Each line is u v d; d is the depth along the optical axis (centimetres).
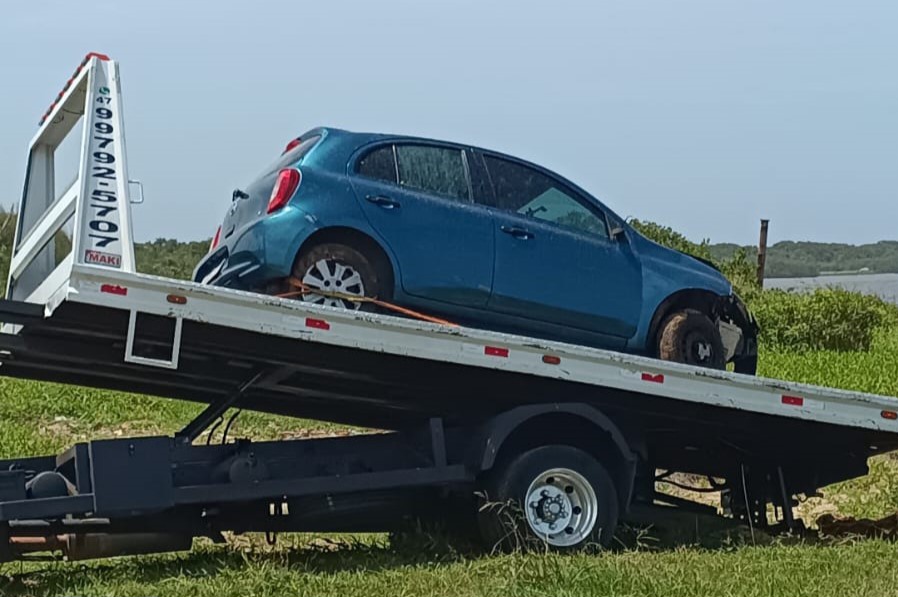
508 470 907
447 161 975
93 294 746
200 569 845
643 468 1101
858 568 860
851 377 2108
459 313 958
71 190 804
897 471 1430
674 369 929
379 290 920
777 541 1010
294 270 895
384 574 811
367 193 924
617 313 1016
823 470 1089
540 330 994
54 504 780
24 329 827
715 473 1110
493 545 902
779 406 973
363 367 869
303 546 984
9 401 1561
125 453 804
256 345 821
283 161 947
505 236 970
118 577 826
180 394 991
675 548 966
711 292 1065
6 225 967
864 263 8038
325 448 911
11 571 868
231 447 876
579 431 939
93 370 913
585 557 855
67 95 844
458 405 946
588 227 1025
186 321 775
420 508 943
